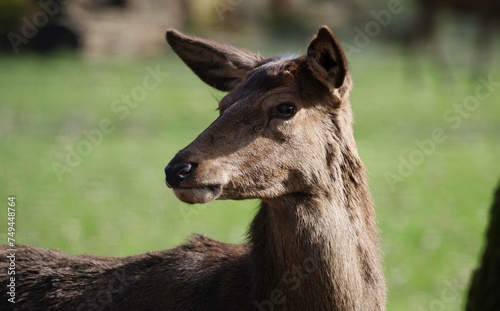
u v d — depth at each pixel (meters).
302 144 14.18
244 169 13.95
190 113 59.78
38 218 31.89
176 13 89.06
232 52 15.77
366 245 14.63
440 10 30.20
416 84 72.12
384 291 14.88
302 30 95.12
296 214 14.29
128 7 86.56
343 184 14.57
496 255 13.95
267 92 14.23
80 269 15.95
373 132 54.34
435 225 33.94
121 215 33.47
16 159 42.56
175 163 13.68
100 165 43.16
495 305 13.94
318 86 14.41
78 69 75.56
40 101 60.53
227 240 30.08
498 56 78.56
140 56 85.06
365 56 89.69
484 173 44.25
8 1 77.88
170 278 15.15
